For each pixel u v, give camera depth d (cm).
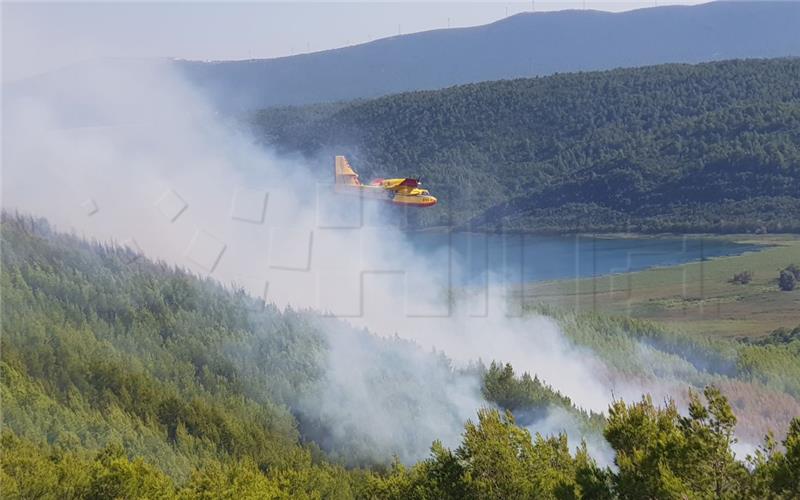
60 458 15738
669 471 5284
